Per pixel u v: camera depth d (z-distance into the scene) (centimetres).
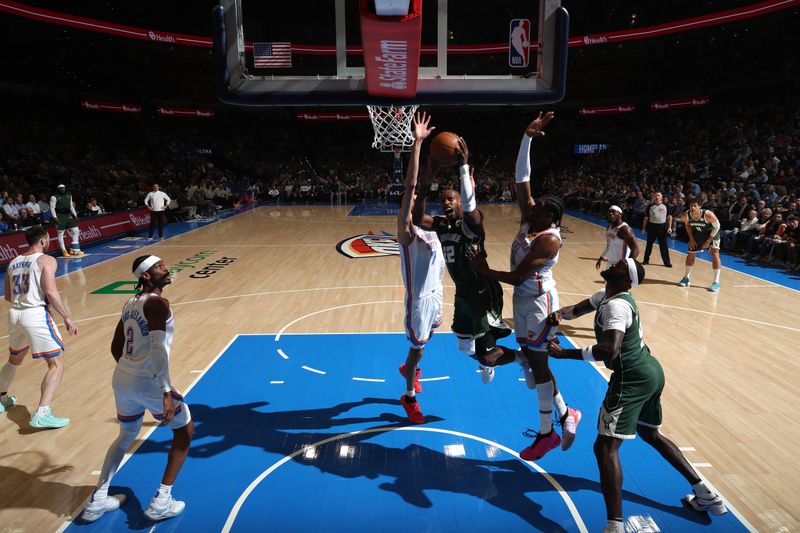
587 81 3503
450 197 422
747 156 2102
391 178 2978
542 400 407
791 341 699
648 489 392
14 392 557
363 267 1161
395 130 638
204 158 3164
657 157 2711
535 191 3098
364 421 494
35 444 458
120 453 364
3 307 859
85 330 751
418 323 455
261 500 381
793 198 1384
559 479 405
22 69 2592
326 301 895
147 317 343
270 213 2248
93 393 555
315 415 505
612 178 2464
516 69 308
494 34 2530
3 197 1516
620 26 3297
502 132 3662
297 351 667
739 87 2862
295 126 3691
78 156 2503
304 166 3341
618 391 342
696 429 474
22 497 386
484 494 387
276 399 539
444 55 309
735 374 594
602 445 340
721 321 784
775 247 1171
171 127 3262
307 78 299
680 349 671
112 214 1555
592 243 1475
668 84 3219
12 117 2447
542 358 402
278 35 2861
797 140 2058
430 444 455
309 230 1725
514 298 405
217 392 554
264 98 298
